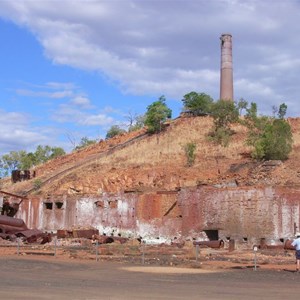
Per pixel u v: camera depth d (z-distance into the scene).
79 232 57.00
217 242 49.00
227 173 68.94
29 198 65.50
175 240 55.91
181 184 67.25
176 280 21.06
